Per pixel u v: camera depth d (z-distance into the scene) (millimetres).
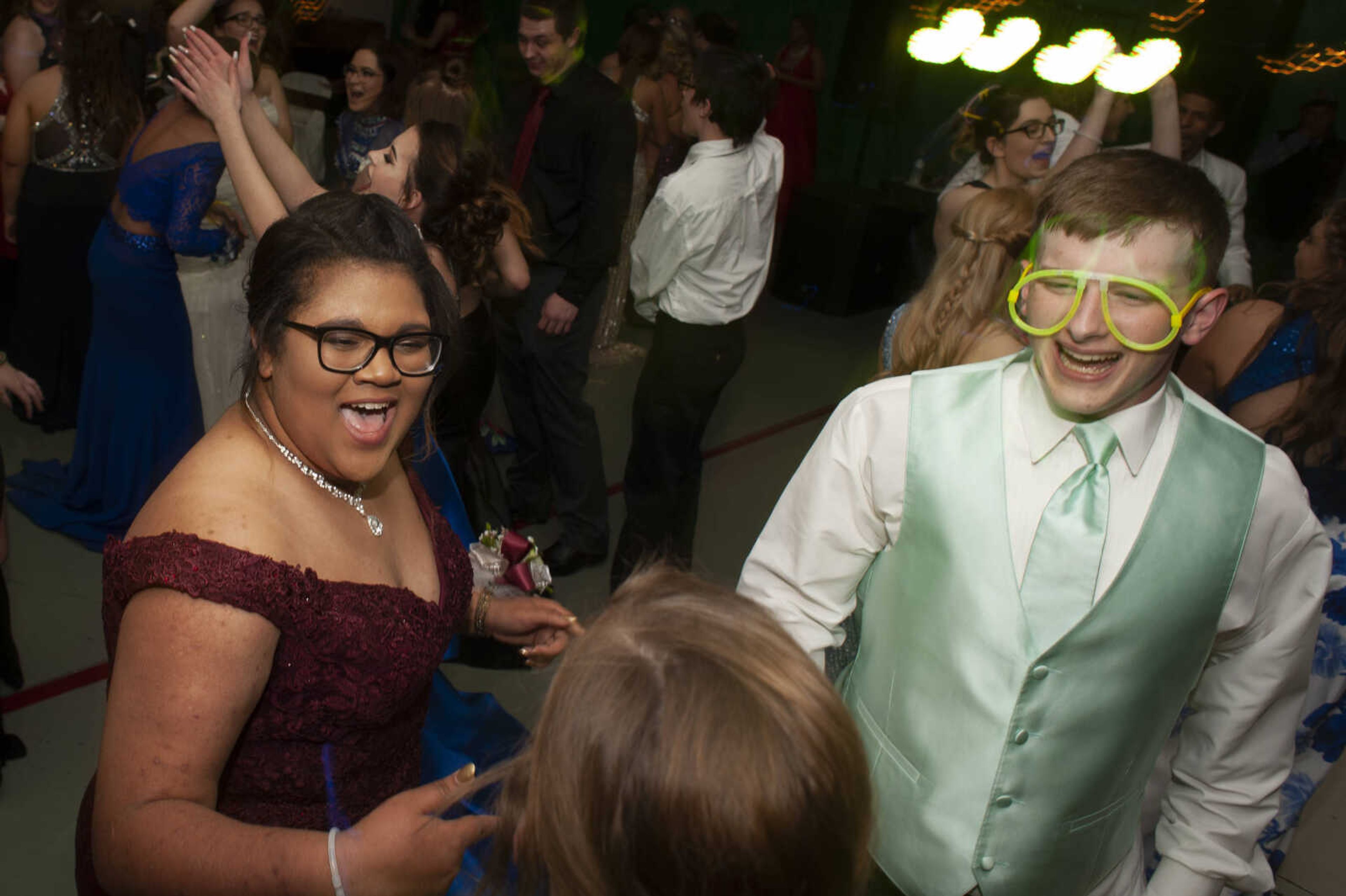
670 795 596
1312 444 1966
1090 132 3230
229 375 3330
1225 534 1204
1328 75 7281
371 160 2246
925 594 1265
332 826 1209
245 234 3326
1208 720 1351
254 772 1136
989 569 1214
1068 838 1260
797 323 7105
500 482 2678
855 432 1310
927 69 8688
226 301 3242
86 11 3584
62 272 3826
